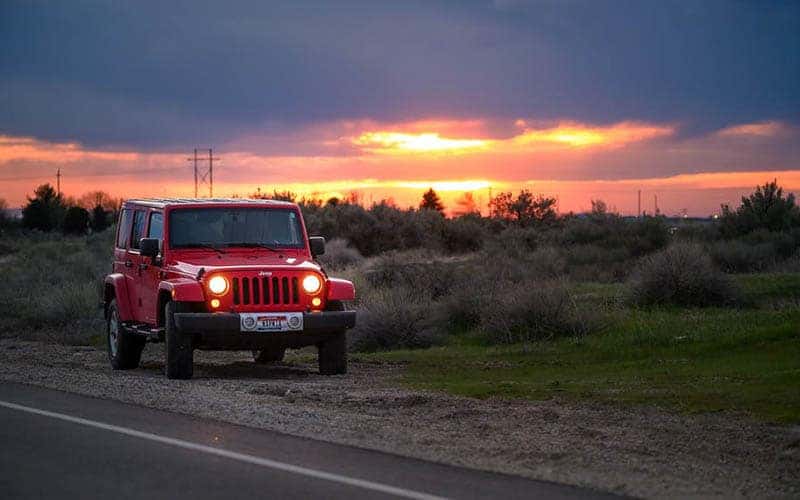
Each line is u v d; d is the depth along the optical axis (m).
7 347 20.66
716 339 16.17
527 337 18.58
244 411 11.02
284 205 16.00
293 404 11.88
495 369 15.66
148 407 11.43
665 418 10.95
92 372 15.91
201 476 7.95
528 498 7.42
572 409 11.62
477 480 7.97
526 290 19.80
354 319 14.62
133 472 8.07
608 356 16.23
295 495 7.37
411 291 22.62
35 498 7.22
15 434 9.70
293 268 14.51
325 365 15.20
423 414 11.23
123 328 16.42
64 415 10.81
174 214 15.53
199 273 14.36
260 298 14.29
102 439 9.45
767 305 20.48
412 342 19.36
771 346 15.29
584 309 18.94
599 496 7.54
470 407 11.74
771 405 11.40
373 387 13.66
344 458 8.70
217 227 15.61
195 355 19.27
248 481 7.79
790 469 8.63
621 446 9.45
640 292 21.31
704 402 11.77
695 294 20.94
